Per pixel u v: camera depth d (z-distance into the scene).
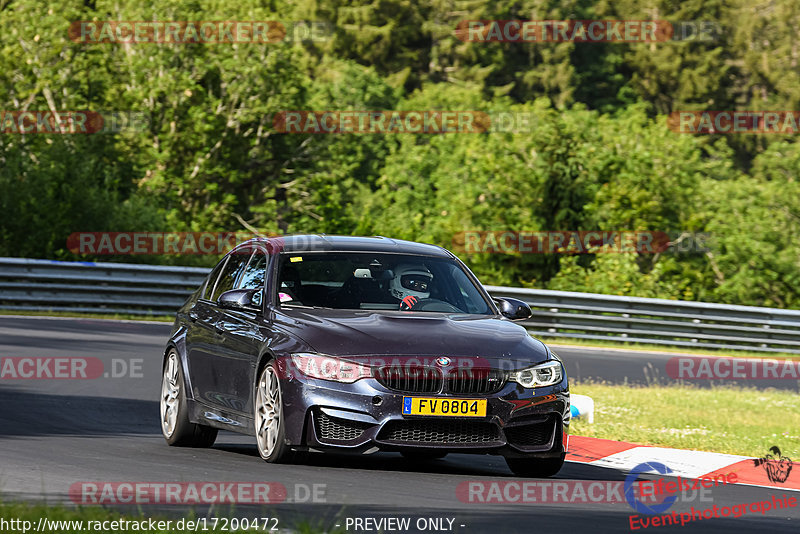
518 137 147.12
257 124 161.62
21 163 113.19
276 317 29.73
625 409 46.91
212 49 155.38
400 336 28.02
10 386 45.00
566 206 140.12
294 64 160.75
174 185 154.25
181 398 33.22
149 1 150.88
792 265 137.25
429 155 190.62
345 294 30.72
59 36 144.88
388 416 26.94
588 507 25.08
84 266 83.38
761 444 38.53
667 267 131.25
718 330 88.69
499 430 27.58
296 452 28.64
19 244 108.31
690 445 38.03
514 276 132.75
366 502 23.66
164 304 85.62
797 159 153.88
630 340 87.62
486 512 23.38
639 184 143.50
